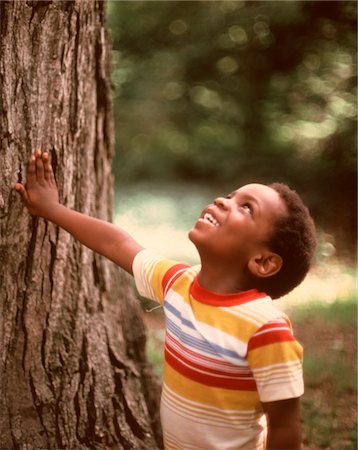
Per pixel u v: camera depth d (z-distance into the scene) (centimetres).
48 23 268
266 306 210
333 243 1159
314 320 695
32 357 278
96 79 311
